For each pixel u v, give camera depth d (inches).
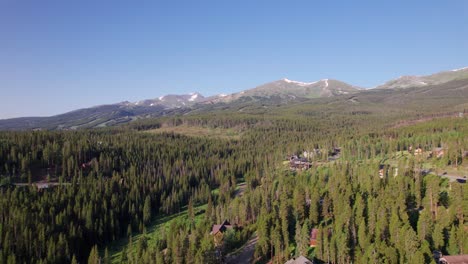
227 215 6589.6
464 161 7298.2
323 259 4549.7
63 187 7849.4
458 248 4069.9
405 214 4569.4
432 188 5036.9
